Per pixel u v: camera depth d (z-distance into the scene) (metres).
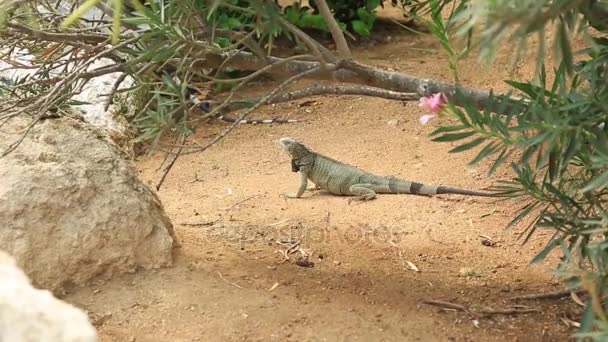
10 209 3.73
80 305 3.71
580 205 3.54
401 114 7.43
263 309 3.76
